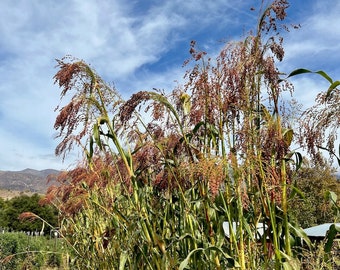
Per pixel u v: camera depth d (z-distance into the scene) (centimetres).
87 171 511
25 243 1437
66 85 367
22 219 551
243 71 307
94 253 509
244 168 298
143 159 362
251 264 312
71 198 511
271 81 305
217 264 319
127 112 338
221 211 333
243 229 327
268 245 313
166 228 389
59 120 370
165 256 336
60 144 446
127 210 457
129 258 395
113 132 368
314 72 303
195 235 344
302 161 324
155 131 368
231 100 309
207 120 329
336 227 320
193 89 328
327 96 312
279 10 301
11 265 1327
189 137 348
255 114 311
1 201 3700
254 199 319
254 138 301
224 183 317
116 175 433
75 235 576
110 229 437
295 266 280
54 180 609
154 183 373
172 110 340
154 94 338
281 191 302
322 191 351
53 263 1234
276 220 314
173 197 389
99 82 381
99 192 497
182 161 343
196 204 355
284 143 294
